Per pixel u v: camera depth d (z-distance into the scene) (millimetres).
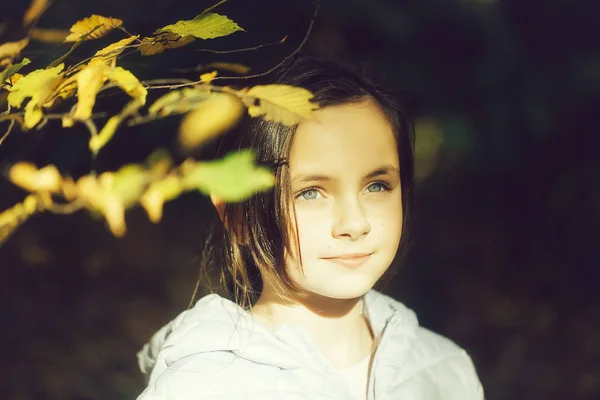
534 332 3965
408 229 1883
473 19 4070
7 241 4328
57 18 3121
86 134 3123
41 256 4312
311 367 1638
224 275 1841
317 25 3963
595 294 4211
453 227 4785
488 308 4148
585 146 4488
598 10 4203
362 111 1629
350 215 1574
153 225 4605
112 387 3547
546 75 4191
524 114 4180
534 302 4184
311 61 1762
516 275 4398
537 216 4738
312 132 1574
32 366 3633
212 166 1273
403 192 1810
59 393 3500
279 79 1671
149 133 3104
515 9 4227
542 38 4230
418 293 4246
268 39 3344
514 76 4156
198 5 3010
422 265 4465
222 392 1585
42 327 3877
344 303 1723
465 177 4848
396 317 1821
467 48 4141
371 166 1607
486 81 4121
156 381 1608
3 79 1388
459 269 4453
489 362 3787
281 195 1582
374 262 1630
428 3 4047
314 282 1609
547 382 3646
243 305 1766
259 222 1621
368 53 4074
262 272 1673
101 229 4535
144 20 2895
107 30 1517
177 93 1480
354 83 1669
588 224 4570
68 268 4277
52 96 1413
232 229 1691
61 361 3670
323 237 1584
